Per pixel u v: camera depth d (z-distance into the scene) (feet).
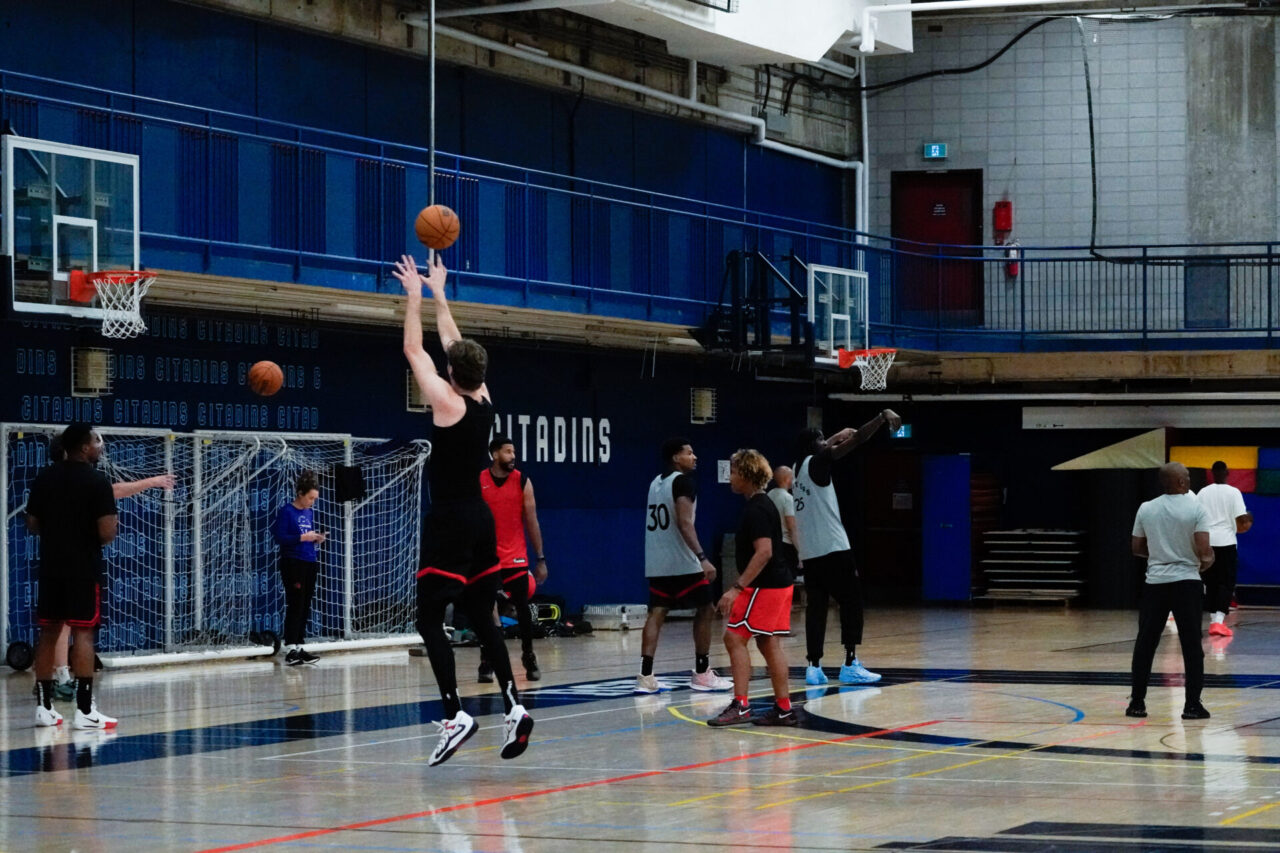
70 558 35.40
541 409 72.28
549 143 73.05
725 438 82.28
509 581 46.01
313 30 62.90
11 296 44.24
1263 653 53.42
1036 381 84.99
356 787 27.27
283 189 53.26
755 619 35.12
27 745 33.06
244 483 56.85
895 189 90.02
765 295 70.54
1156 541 35.83
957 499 83.41
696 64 79.66
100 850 22.06
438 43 67.31
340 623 61.31
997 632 64.49
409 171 57.47
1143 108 87.20
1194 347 82.53
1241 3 86.17
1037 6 88.07
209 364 58.65
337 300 56.85
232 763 30.25
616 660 53.52
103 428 53.06
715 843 22.02
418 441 63.31
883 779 27.50
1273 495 80.02
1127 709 36.32
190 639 55.98
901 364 84.94
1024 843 21.77
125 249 47.14
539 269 62.34
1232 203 86.22
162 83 57.77
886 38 81.00
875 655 53.62
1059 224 87.92
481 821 23.98
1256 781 27.02
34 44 53.88
